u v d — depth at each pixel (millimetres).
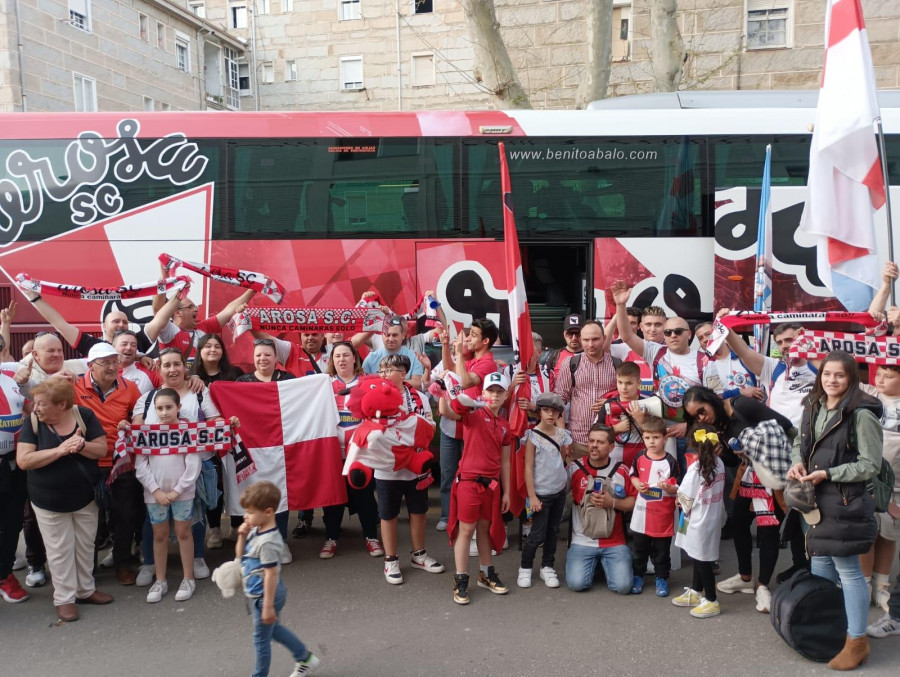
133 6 22688
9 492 4684
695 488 4426
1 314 5699
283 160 7348
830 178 5312
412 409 5020
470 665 3873
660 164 7344
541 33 16828
